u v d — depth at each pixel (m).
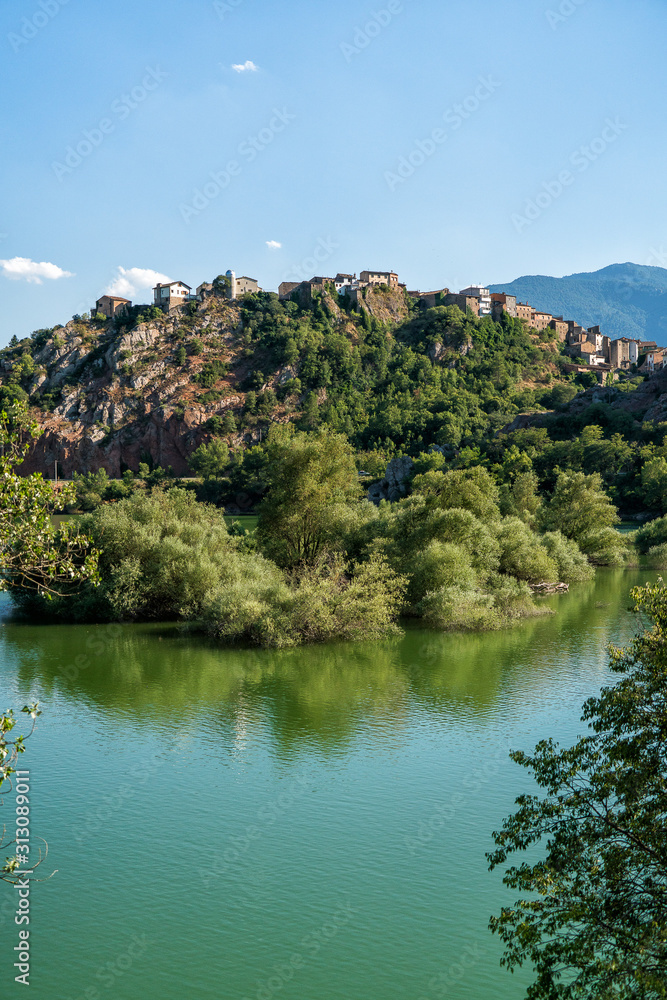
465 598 52.69
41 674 41.69
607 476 139.00
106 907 20.80
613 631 51.81
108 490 198.50
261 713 35.56
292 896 21.23
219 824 25.14
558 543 74.06
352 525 61.78
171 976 18.08
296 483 59.56
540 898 21.00
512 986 17.62
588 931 12.67
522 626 53.38
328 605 49.34
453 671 42.19
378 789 27.56
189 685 39.84
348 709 36.00
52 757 30.59
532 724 33.66
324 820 25.36
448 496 63.69
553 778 14.25
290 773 28.97
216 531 61.31
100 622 54.78
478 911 20.61
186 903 20.98
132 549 55.00
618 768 13.30
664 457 132.62
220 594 50.12
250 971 18.30
